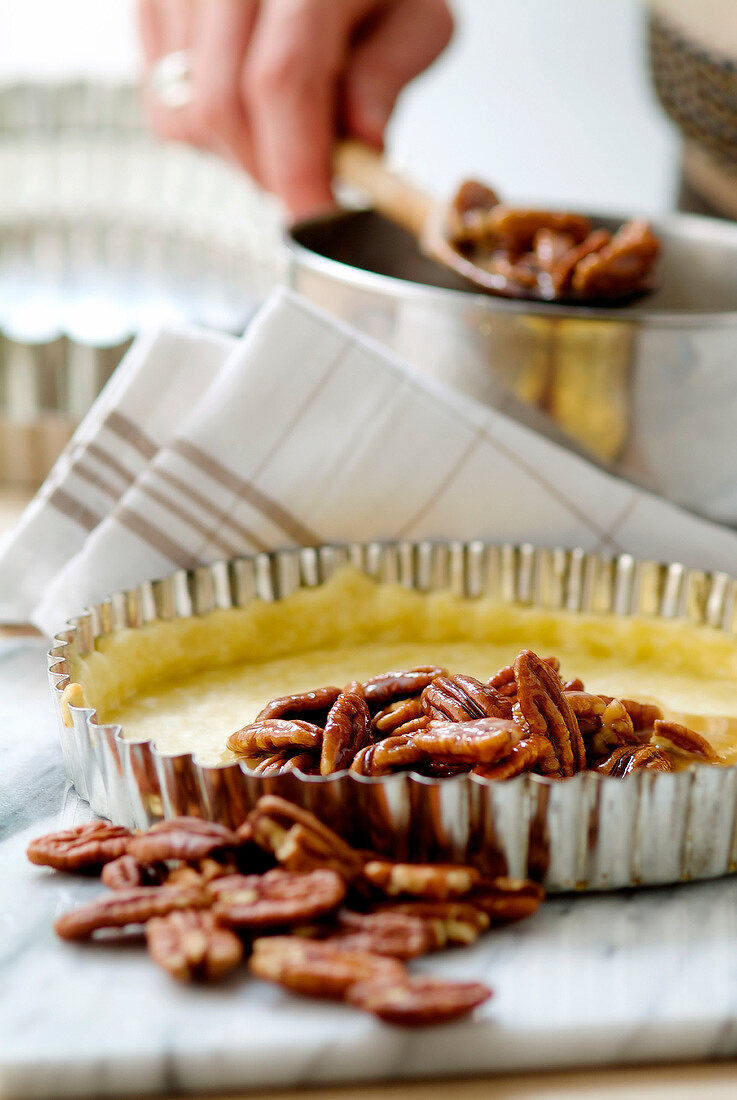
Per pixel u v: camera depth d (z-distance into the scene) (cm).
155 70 131
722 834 69
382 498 85
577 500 85
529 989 65
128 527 83
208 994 64
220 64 122
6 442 104
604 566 82
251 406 84
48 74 133
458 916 66
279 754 72
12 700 80
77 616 77
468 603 84
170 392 86
